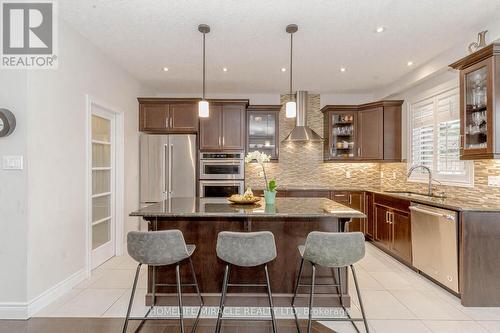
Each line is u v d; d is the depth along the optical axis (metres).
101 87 3.52
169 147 4.72
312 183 5.59
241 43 3.27
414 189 4.45
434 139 3.98
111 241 3.92
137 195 4.62
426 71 3.90
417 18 2.73
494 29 2.76
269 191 2.84
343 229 2.55
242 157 4.95
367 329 2.08
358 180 5.55
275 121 5.27
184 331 2.23
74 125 2.97
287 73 4.33
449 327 2.26
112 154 3.97
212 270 2.61
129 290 2.89
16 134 2.35
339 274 2.51
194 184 4.79
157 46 3.36
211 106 4.95
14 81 2.36
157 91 5.39
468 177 3.32
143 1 2.45
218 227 2.60
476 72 2.79
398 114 4.88
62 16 2.68
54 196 2.67
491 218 2.58
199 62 3.87
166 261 2.08
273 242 2.09
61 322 2.32
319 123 5.61
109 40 3.20
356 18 2.72
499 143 2.56
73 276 2.96
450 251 2.73
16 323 2.30
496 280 2.56
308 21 2.78
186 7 2.54
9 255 2.36
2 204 2.35
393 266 3.63
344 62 3.87
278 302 2.57
